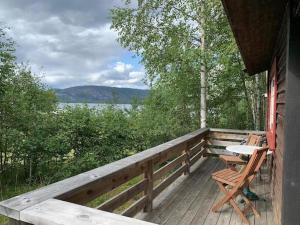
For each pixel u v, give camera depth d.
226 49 8.87
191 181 5.49
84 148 9.57
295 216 2.10
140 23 10.45
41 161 9.23
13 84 9.88
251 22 2.84
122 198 3.19
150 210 3.96
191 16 10.16
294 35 2.08
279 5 2.47
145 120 11.34
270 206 4.33
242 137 7.43
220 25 9.76
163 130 10.98
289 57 2.09
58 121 9.73
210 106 11.41
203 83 10.17
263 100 11.47
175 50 9.74
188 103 11.40
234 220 3.80
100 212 1.55
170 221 3.72
